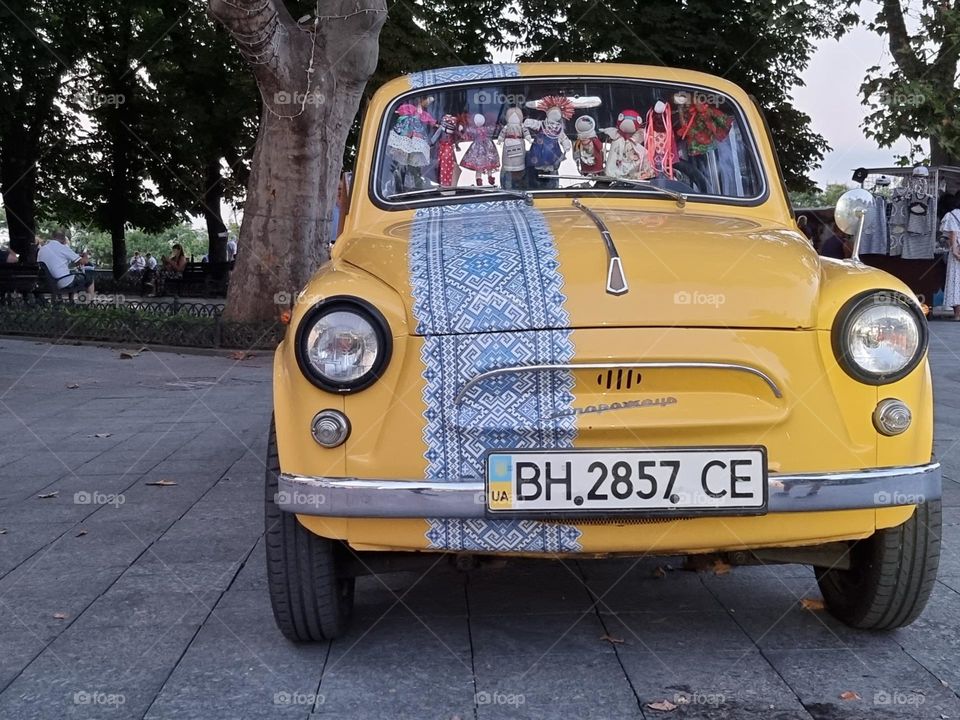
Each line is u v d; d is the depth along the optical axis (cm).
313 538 321
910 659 328
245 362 1266
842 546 332
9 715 296
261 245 1390
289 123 1346
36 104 2812
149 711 296
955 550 448
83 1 2812
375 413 293
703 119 435
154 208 3500
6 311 1631
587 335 289
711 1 2612
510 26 2706
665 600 385
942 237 1738
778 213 420
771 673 317
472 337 292
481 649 338
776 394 293
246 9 1214
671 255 315
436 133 427
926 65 1884
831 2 1972
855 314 297
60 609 384
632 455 287
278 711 295
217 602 389
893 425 298
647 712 291
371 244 347
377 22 1350
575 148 425
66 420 825
